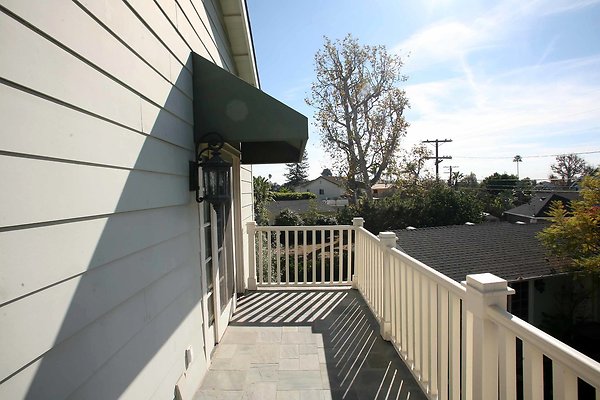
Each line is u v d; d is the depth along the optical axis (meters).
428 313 2.28
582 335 9.09
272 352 3.03
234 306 4.02
